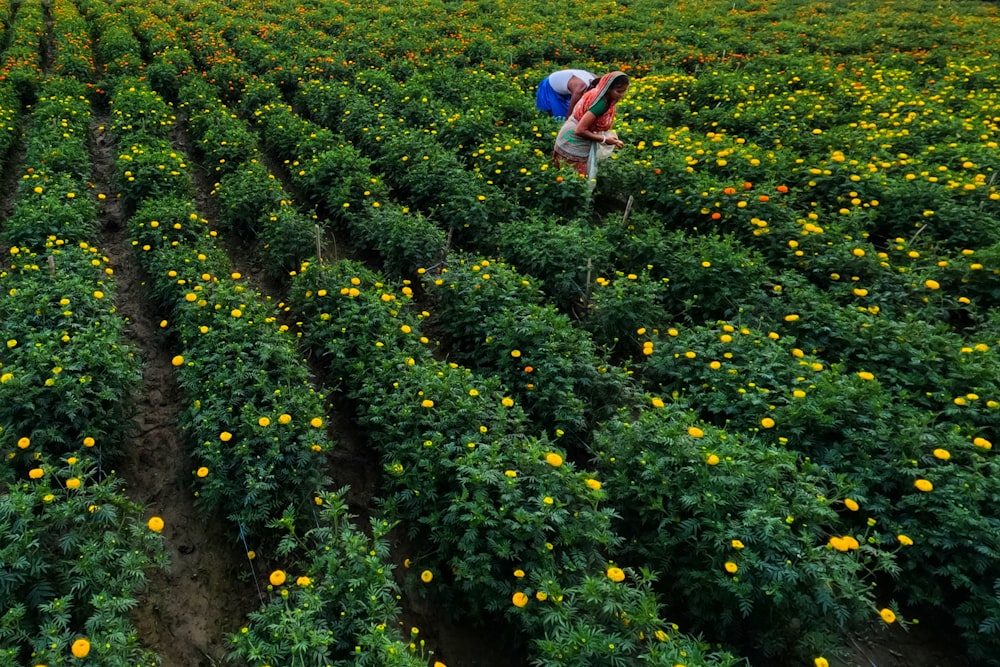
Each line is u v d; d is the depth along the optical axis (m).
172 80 12.80
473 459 3.81
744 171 8.29
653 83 13.40
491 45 16.41
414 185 8.58
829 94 12.06
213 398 4.50
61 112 10.23
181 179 8.41
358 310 5.55
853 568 3.20
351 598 3.25
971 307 5.88
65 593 3.24
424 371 4.76
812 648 3.40
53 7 19.38
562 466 3.83
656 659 2.84
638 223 7.38
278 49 16.05
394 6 21.48
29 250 6.43
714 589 3.39
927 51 15.73
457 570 3.52
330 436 5.19
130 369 4.91
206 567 4.16
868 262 6.16
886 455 4.07
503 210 7.92
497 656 3.69
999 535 3.42
